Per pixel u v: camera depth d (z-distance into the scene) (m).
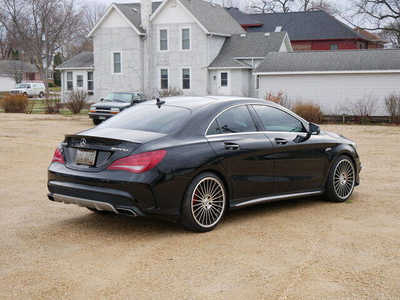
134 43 41.44
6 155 12.50
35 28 61.53
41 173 10.02
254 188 6.45
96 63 43.16
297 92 29.95
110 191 5.51
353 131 21.81
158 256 5.07
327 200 7.61
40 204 7.36
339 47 56.19
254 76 40.12
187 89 40.44
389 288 4.29
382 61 28.25
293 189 6.96
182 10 39.81
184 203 5.73
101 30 42.62
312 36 56.97
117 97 24.45
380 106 28.08
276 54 31.61
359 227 6.12
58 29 61.59
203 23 39.28
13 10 61.56
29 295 4.15
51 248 5.35
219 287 4.29
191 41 39.78
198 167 5.79
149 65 40.81
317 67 29.27
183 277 4.51
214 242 5.53
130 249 5.30
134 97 24.48
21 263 4.89
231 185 6.18
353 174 7.66
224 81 39.62
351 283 4.39
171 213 5.67
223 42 41.41
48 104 33.94
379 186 8.84
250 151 6.35
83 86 44.97
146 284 4.36
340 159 7.48
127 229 6.07
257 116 6.73
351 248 5.32
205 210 5.91
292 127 7.10
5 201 7.56
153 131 5.97
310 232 5.90
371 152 13.96
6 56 89.69
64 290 4.25
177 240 5.61
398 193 8.22
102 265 4.83
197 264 4.84
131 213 5.48
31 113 32.72
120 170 5.49
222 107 6.41
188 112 6.24
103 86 43.19
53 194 6.09
